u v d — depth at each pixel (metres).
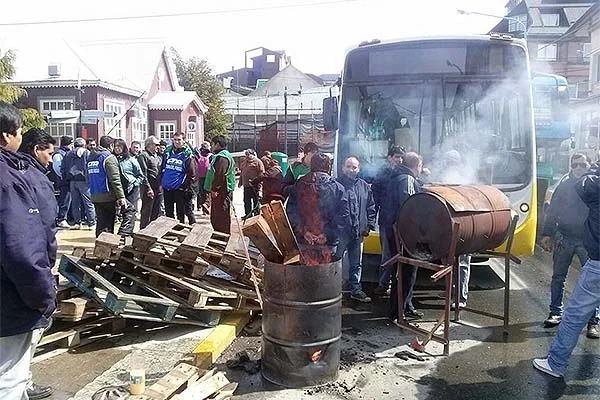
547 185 9.81
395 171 6.27
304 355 4.25
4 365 3.04
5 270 2.86
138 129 28.94
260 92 67.62
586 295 4.37
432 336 5.11
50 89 23.55
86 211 11.06
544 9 51.00
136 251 5.43
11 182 2.88
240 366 4.62
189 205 10.48
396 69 7.27
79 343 4.87
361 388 4.33
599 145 22.95
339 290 4.40
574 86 34.56
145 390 3.80
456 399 4.17
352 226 6.16
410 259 5.27
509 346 5.25
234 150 37.53
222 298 5.46
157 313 5.05
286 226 4.55
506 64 7.06
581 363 4.87
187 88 42.47
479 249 5.31
